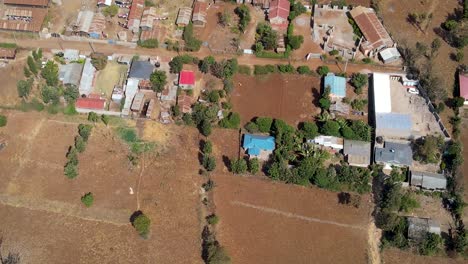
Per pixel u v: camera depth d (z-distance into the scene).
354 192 126.25
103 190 128.50
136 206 125.50
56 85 146.88
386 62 146.75
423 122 135.12
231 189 127.50
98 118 140.75
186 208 124.88
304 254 117.50
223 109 141.12
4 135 139.38
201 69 147.25
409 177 126.69
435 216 122.12
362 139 132.25
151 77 143.62
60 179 130.75
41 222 124.25
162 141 136.62
